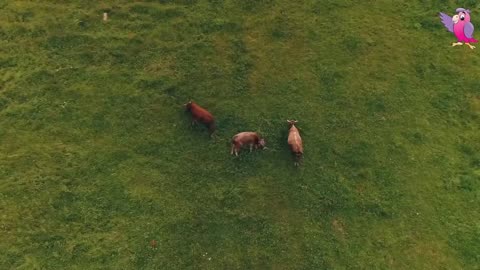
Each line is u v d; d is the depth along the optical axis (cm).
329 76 1559
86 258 1183
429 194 1349
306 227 1271
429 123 1489
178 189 1307
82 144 1363
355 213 1302
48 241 1198
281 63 1578
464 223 1307
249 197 1309
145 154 1362
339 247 1245
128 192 1291
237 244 1234
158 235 1230
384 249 1250
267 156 1378
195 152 1373
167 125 1417
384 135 1451
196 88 1498
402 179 1370
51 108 1417
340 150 1409
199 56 1569
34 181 1287
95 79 1486
